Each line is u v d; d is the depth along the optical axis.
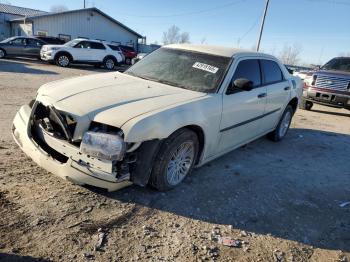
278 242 3.34
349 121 10.27
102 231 3.12
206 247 3.10
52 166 3.49
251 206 3.95
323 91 10.65
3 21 40.62
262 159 5.62
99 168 3.26
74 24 34.94
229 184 4.44
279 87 5.92
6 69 14.70
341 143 7.36
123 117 3.35
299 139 7.26
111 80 4.41
